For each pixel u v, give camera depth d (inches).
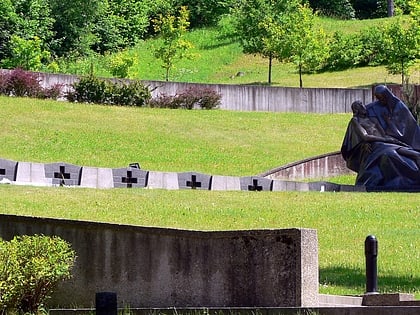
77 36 4306.1
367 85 3786.9
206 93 3134.8
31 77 2974.9
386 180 1904.5
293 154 2578.7
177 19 4515.3
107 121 2711.6
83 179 1777.8
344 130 2923.2
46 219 893.8
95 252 860.6
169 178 1838.1
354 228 1424.7
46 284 799.1
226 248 785.6
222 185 1875.0
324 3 5059.1
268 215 1510.8
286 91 3253.0
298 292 746.8
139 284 834.2
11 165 1748.3
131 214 1437.0
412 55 3843.5
